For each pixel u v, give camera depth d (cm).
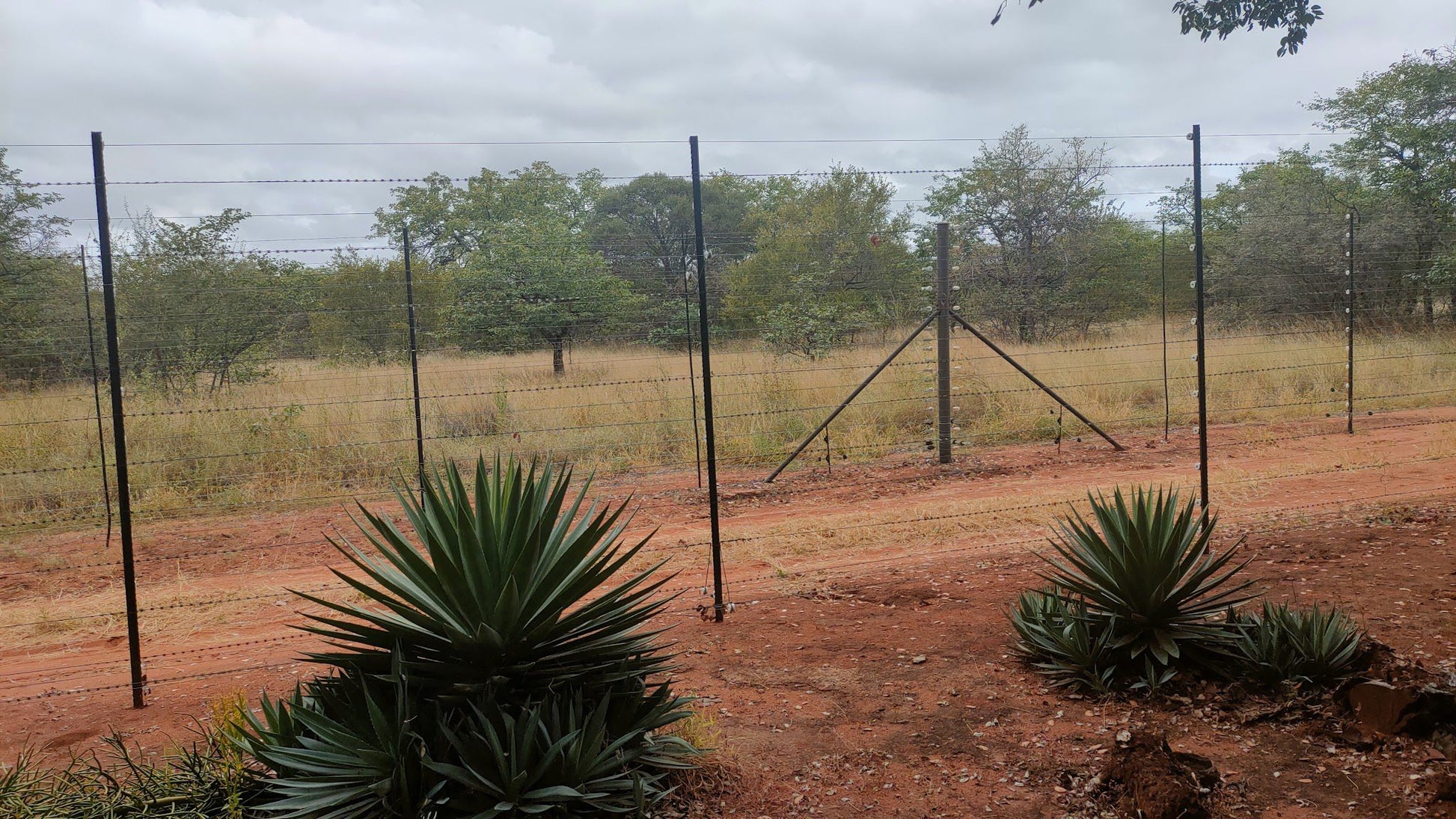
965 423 1451
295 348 1670
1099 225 2192
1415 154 2462
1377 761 413
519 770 367
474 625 391
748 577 750
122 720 526
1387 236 2202
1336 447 1205
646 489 1099
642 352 1847
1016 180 2156
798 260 1970
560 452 1257
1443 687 439
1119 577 509
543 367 1703
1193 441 1298
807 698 509
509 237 1792
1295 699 466
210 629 688
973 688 511
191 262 1602
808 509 990
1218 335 2033
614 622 418
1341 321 2095
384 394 1508
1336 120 2588
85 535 977
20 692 575
